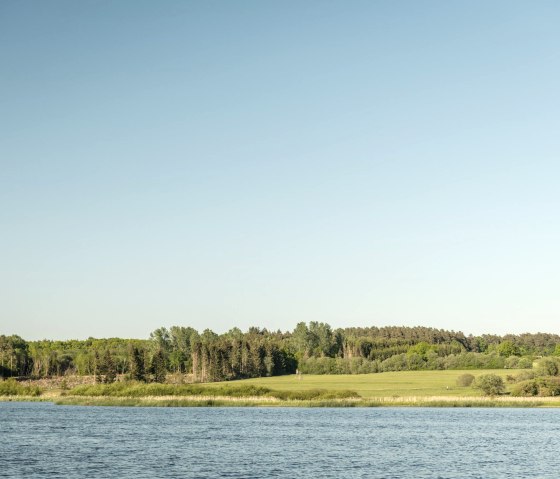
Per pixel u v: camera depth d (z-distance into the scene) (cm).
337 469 6994
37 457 7694
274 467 7094
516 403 14762
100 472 6712
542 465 7331
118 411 14812
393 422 12538
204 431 10738
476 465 7312
